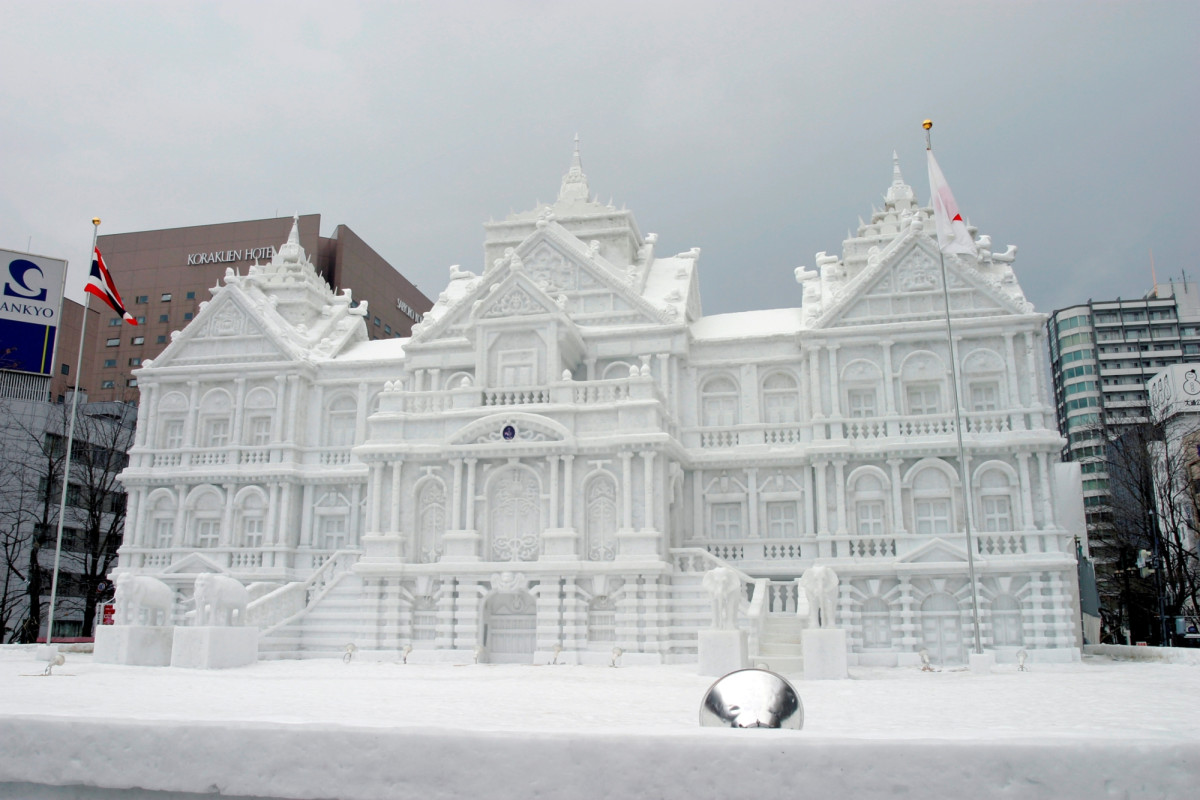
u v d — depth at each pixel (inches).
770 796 262.4
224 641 1235.9
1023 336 1711.4
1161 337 5492.1
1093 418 5418.3
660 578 1508.4
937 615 1576.0
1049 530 1592.0
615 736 275.1
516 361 1738.4
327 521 1985.7
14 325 1941.4
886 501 1681.8
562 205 2080.5
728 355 1862.7
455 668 1301.7
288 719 306.8
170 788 299.9
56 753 309.0
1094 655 1790.1
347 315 2292.1
